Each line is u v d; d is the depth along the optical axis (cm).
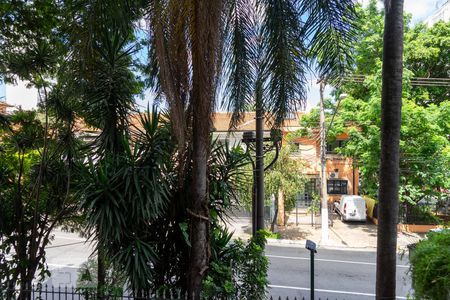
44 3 512
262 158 577
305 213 1692
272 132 447
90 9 372
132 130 425
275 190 1282
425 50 1254
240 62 426
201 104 314
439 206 1452
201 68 300
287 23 369
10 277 489
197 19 292
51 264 901
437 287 228
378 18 1167
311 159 1723
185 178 402
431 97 1351
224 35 339
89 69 401
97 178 367
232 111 440
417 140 1184
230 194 453
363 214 1524
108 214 354
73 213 500
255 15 400
